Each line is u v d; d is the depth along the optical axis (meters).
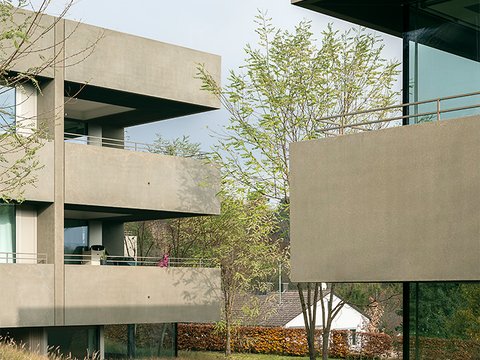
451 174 11.72
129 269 25.53
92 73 24.92
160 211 27.20
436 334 13.73
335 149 13.02
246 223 33.06
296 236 13.38
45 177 23.77
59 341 25.89
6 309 22.58
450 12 13.57
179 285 26.83
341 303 28.17
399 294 30.62
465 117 11.64
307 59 26.73
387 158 12.41
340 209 12.89
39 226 24.44
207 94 28.00
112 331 27.73
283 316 46.31
